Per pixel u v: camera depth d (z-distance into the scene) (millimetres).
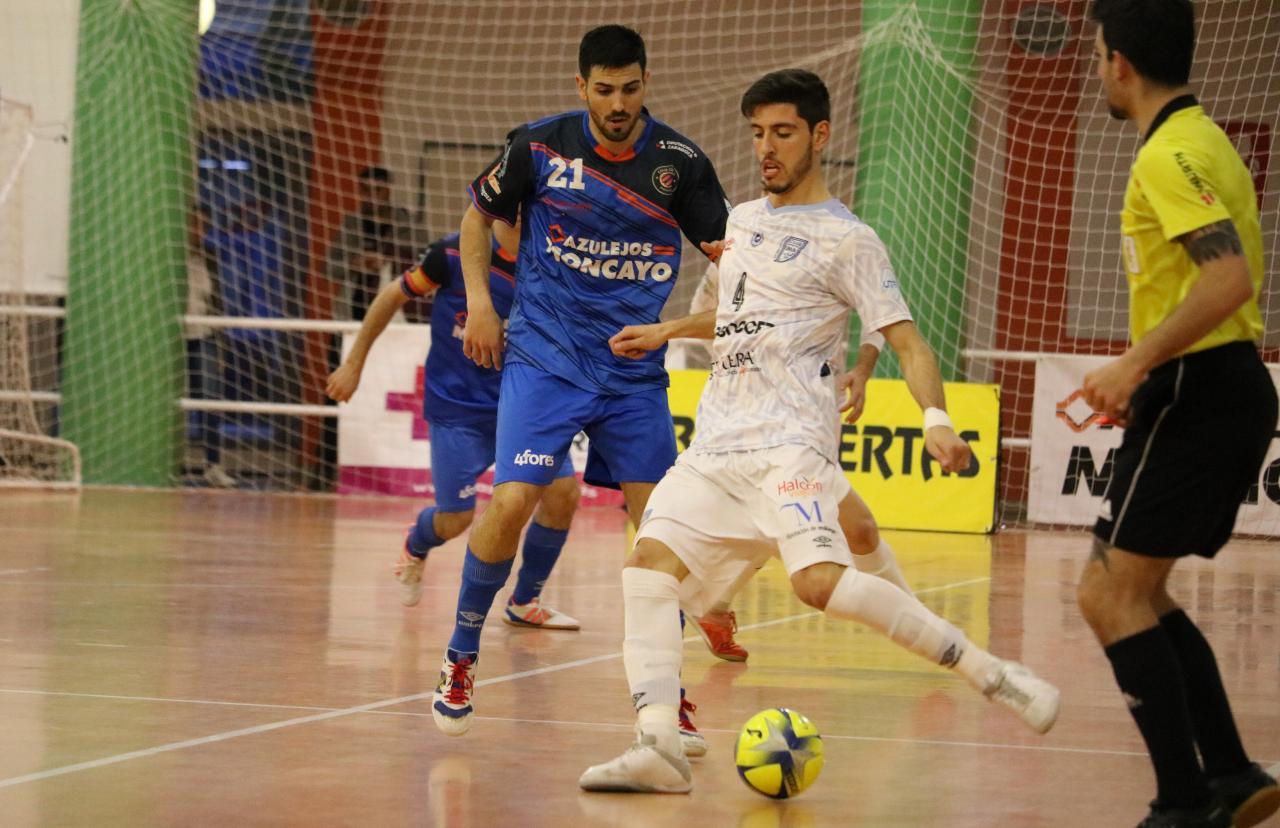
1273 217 33344
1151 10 7340
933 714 11008
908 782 8852
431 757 9266
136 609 15484
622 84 10414
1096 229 34219
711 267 9977
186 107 33062
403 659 12953
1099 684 12320
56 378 33438
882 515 28125
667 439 10727
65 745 9336
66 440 32688
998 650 13961
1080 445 28594
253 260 35688
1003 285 34438
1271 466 27344
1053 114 33688
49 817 7641
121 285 32469
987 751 9742
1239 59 31688
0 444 32781
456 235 16016
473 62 38156
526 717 10617
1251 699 11797
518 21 38125
